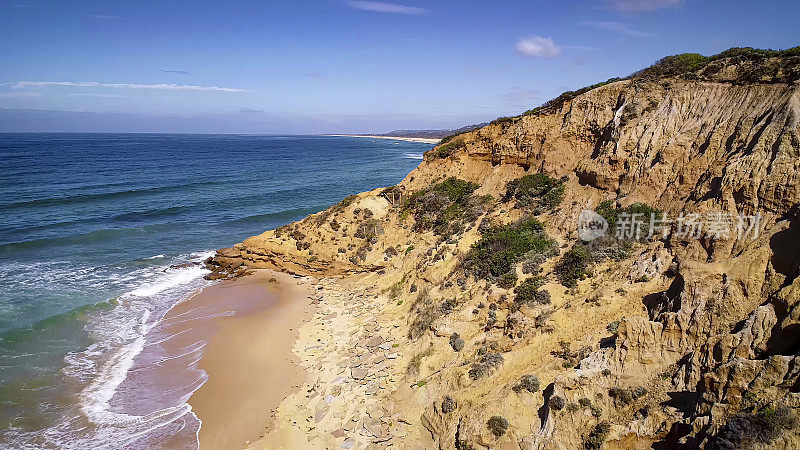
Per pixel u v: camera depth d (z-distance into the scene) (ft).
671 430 36.83
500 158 102.63
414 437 51.11
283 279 107.34
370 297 89.25
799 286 37.42
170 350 76.69
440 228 98.27
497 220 87.30
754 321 38.04
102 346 77.77
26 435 55.83
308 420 56.70
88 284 105.19
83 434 56.39
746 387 34.04
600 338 49.62
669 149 66.54
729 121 62.28
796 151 48.73
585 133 85.76
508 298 63.72
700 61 78.23
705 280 45.27
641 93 78.18
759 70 64.95
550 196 82.33
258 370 69.41
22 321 84.94
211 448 54.29
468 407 49.21
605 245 64.54
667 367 41.98
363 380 62.28
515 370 51.78
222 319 87.97
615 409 41.32
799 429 29.50
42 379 67.41
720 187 53.36
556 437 41.73
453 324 65.21
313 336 77.82
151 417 59.67
